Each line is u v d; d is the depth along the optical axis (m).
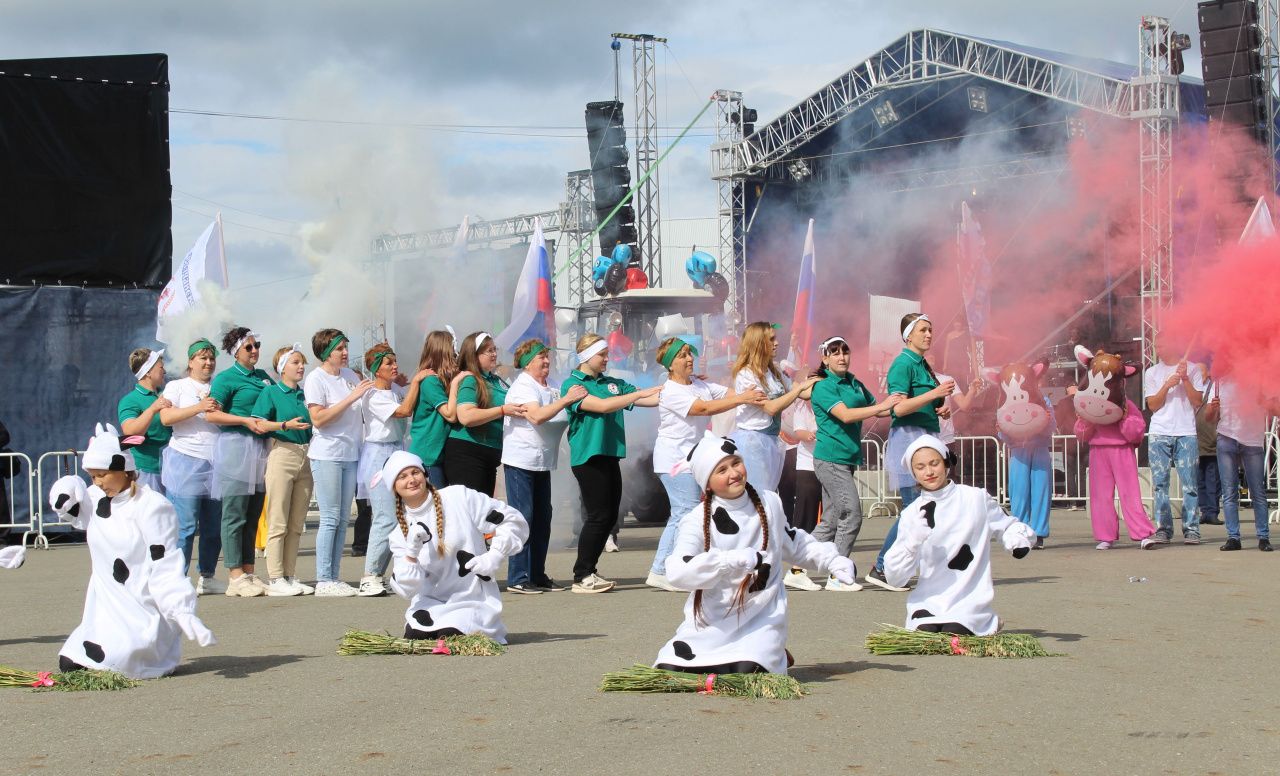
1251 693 5.64
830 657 6.54
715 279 19.23
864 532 14.57
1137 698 5.54
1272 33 22.89
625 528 15.45
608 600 8.88
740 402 9.11
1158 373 12.70
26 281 15.80
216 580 9.91
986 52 27.27
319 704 5.60
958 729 4.98
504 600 8.96
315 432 9.45
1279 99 24.09
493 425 9.33
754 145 30.66
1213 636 7.13
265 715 5.40
